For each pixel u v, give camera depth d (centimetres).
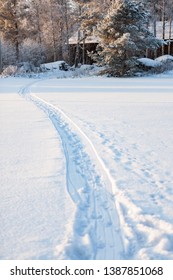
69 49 4538
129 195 424
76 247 310
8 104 1285
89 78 2922
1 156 587
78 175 501
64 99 1414
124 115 1005
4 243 315
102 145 664
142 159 573
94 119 944
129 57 2977
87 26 3950
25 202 403
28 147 645
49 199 412
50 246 310
